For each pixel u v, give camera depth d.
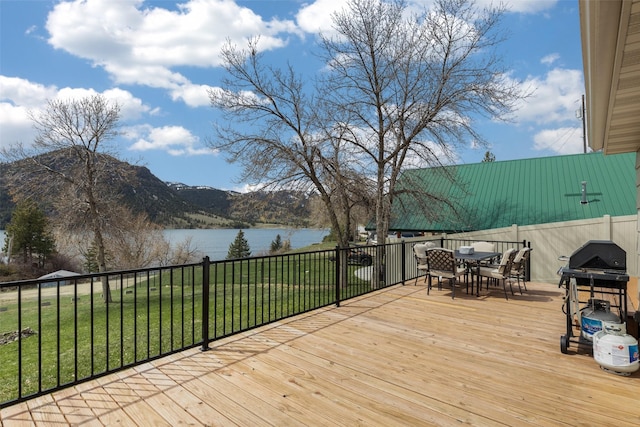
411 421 2.31
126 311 10.66
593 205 11.44
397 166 10.90
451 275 6.03
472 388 2.76
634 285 5.95
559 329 4.27
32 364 5.57
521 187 13.21
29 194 12.99
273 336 3.99
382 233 10.88
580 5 1.64
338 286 5.41
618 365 2.98
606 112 2.91
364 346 3.68
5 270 26.56
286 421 2.31
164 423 2.30
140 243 19.41
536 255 9.88
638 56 1.88
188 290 15.01
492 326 4.38
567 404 2.52
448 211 11.48
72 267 27.70
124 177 14.55
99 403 2.55
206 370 3.11
